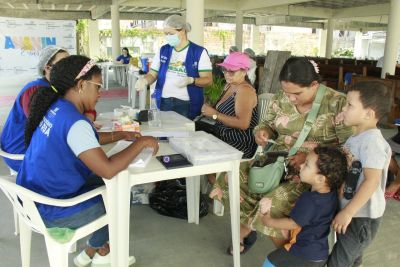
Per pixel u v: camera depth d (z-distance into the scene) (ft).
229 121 8.40
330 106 6.10
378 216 5.15
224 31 86.38
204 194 9.64
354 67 29.58
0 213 8.72
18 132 6.71
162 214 8.85
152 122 7.70
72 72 5.10
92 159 4.87
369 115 5.00
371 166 4.86
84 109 5.37
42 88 5.34
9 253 7.14
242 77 8.50
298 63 5.96
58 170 5.04
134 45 81.76
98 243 6.35
